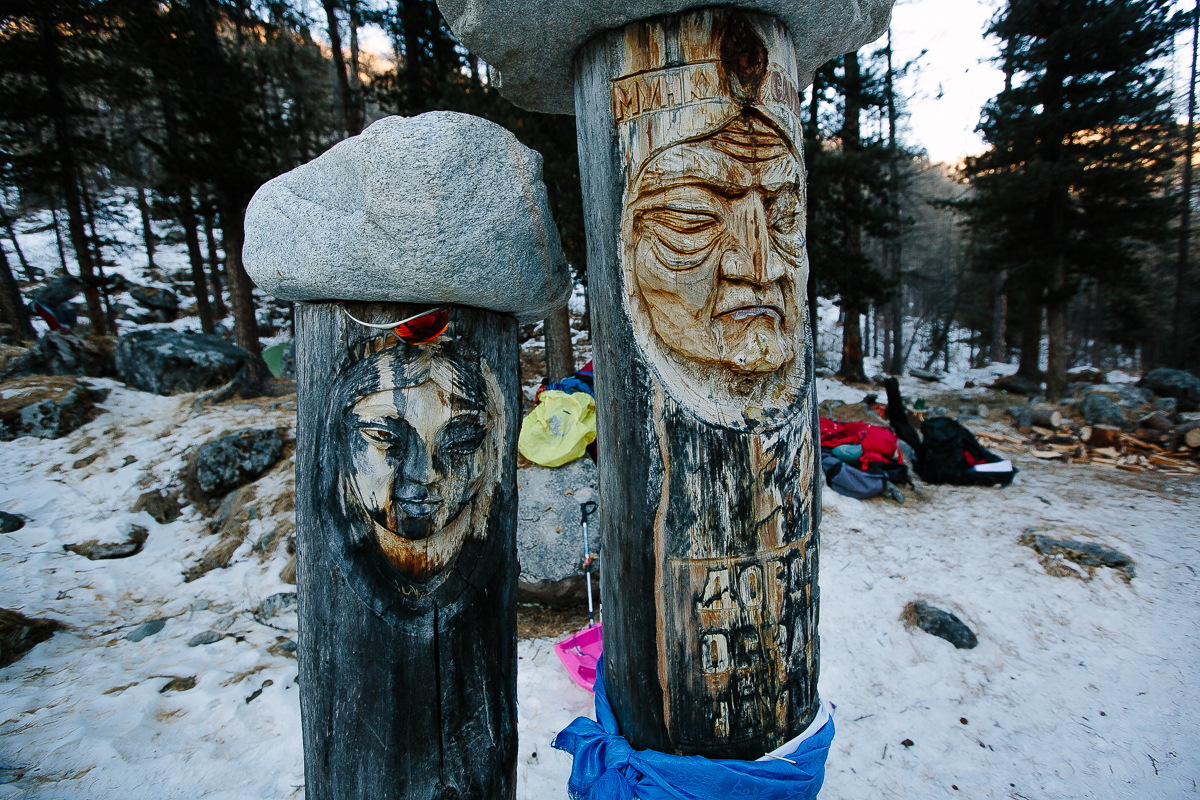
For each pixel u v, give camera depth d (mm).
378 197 1103
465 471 1337
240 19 7852
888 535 4086
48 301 13008
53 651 2963
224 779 2105
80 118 9578
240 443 5141
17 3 7242
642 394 1467
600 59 1489
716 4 1359
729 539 1436
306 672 1372
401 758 1317
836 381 10203
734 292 1396
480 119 1178
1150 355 15156
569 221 6305
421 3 7195
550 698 2621
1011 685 2727
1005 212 9664
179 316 14656
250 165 7102
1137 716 2516
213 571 3979
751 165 1393
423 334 1258
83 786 2035
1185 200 9938
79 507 4773
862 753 2357
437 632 1340
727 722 1463
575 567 3389
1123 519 4227
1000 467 5008
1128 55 8641
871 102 9820
